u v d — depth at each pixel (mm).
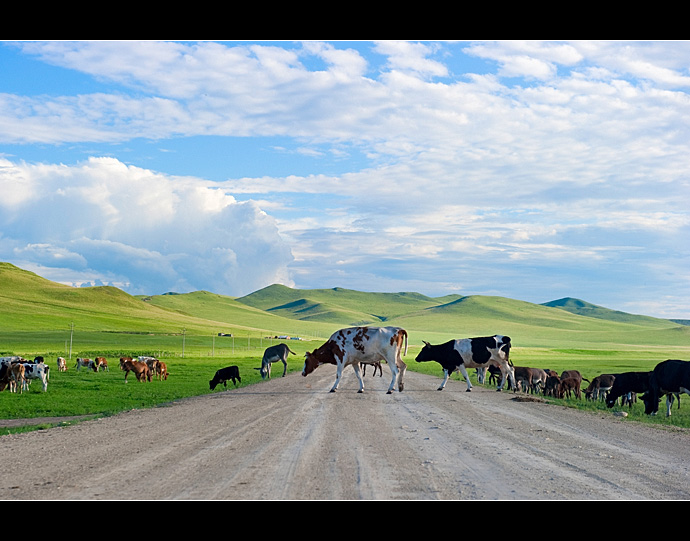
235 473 9086
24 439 13195
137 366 38875
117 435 13602
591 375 52344
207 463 9891
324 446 11578
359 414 17484
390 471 9250
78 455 10844
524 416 17891
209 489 8086
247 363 69312
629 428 15805
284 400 22672
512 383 30281
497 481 8688
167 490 8039
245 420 16172
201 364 65188
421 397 24016
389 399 22906
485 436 13281
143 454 10836
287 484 8359
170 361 71438
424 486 8312
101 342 128625
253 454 10711
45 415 20266
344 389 28500
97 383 36438
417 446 11672
